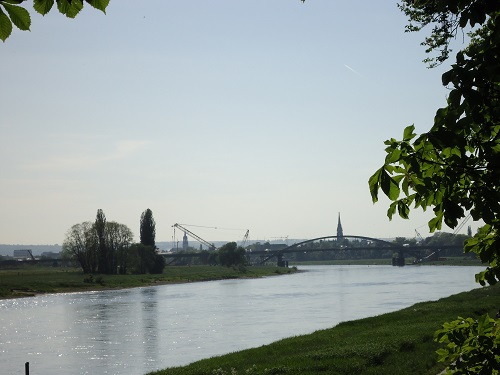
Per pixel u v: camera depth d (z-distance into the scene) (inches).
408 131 183.6
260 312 2775.6
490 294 2244.1
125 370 1462.8
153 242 6437.0
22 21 126.4
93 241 5989.2
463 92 173.9
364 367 1016.9
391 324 1598.2
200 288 4995.1
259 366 1091.3
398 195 183.9
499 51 174.9
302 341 1401.3
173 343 1878.7
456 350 239.8
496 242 224.7
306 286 4867.1
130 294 4350.4
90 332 2187.5
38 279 5477.4
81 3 131.6
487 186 189.3
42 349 1801.2
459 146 173.9
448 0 176.7
